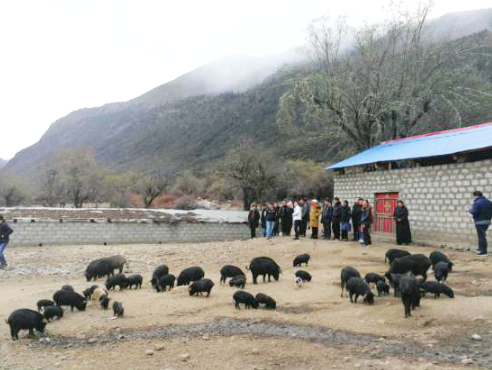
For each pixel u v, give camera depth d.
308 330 7.76
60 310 9.23
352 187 23.97
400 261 10.80
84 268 17.45
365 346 6.79
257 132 105.69
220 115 144.25
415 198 19.22
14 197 64.38
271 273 12.52
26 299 11.29
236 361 6.32
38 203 68.75
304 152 74.75
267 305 9.40
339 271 13.91
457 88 31.45
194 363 6.29
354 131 33.53
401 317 8.05
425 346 6.62
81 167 63.28
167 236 30.08
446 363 5.91
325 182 56.97
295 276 12.81
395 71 33.00
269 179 46.62
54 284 14.16
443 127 33.16
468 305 8.42
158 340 7.45
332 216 21.48
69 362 6.50
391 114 32.97
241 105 141.12
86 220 27.55
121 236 28.52
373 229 22.00
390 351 6.50
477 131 19.33
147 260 18.56
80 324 8.68
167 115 179.00
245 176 46.44
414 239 19.12
